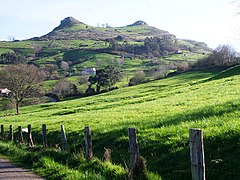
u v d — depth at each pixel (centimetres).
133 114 2642
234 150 1059
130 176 1016
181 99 3403
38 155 1606
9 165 1571
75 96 11000
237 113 1557
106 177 1098
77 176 1126
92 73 18812
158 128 1602
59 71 19825
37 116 4966
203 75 8788
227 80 4859
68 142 1964
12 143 2398
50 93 11488
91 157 1375
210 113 1744
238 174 927
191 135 821
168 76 10481
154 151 1291
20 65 8106
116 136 1672
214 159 1045
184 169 1054
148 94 5866
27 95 7750
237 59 9756
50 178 1226
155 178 995
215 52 10669
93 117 2939
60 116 4206
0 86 7650
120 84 12119
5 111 8431
